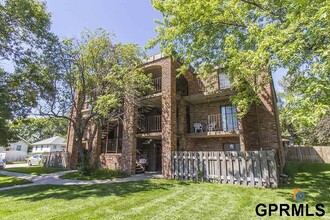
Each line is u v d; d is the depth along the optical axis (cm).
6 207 559
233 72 874
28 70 1221
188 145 1409
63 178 1180
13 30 1146
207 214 488
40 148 4244
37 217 473
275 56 602
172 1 881
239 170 896
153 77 1575
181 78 1581
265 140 1200
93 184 936
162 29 976
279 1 690
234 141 1333
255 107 1274
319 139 1903
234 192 724
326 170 1213
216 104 1451
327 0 449
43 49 1216
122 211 512
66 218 466
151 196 668
